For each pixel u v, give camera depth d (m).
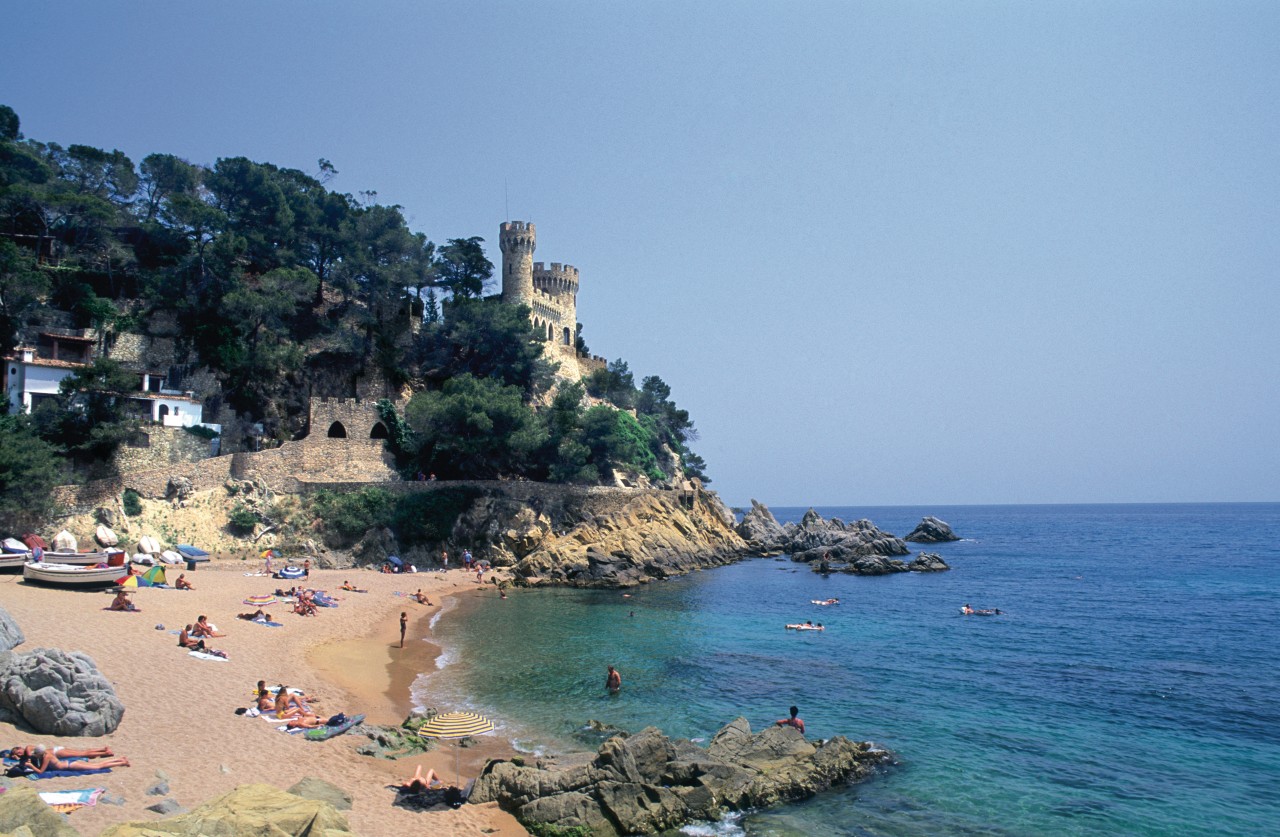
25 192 89.69
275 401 97.06
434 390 110.25
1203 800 28.36
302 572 68.25
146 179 112.19
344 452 90.62
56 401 74.62
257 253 108.69
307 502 83.75
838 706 39.19
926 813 26.91
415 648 49.16
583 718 35.75
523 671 44.28
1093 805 27.78
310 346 105.81
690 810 25.81
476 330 113.81
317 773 26.27
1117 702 40.91
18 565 54.53
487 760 29.78
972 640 57.38
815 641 55.81
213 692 33.09
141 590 52.78
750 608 71.56
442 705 36.91
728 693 41.03
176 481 77.12
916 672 46.84
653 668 45.97
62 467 71.75
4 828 15.45
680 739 30.33
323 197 124.06
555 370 122.38
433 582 77.44
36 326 85.38
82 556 54.34
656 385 163.38
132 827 15.55
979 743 34.16
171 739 27.03
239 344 95.81
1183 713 39.06
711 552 110.38
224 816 17.27
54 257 95.25
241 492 80.81
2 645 31.78
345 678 39.91
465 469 96.88
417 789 25.80
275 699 32.38
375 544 84.31
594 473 103.06
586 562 86.50
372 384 107.62
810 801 27.72
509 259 132.38
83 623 40.84
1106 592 88.69
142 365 91.56
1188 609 75.19
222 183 112.00
